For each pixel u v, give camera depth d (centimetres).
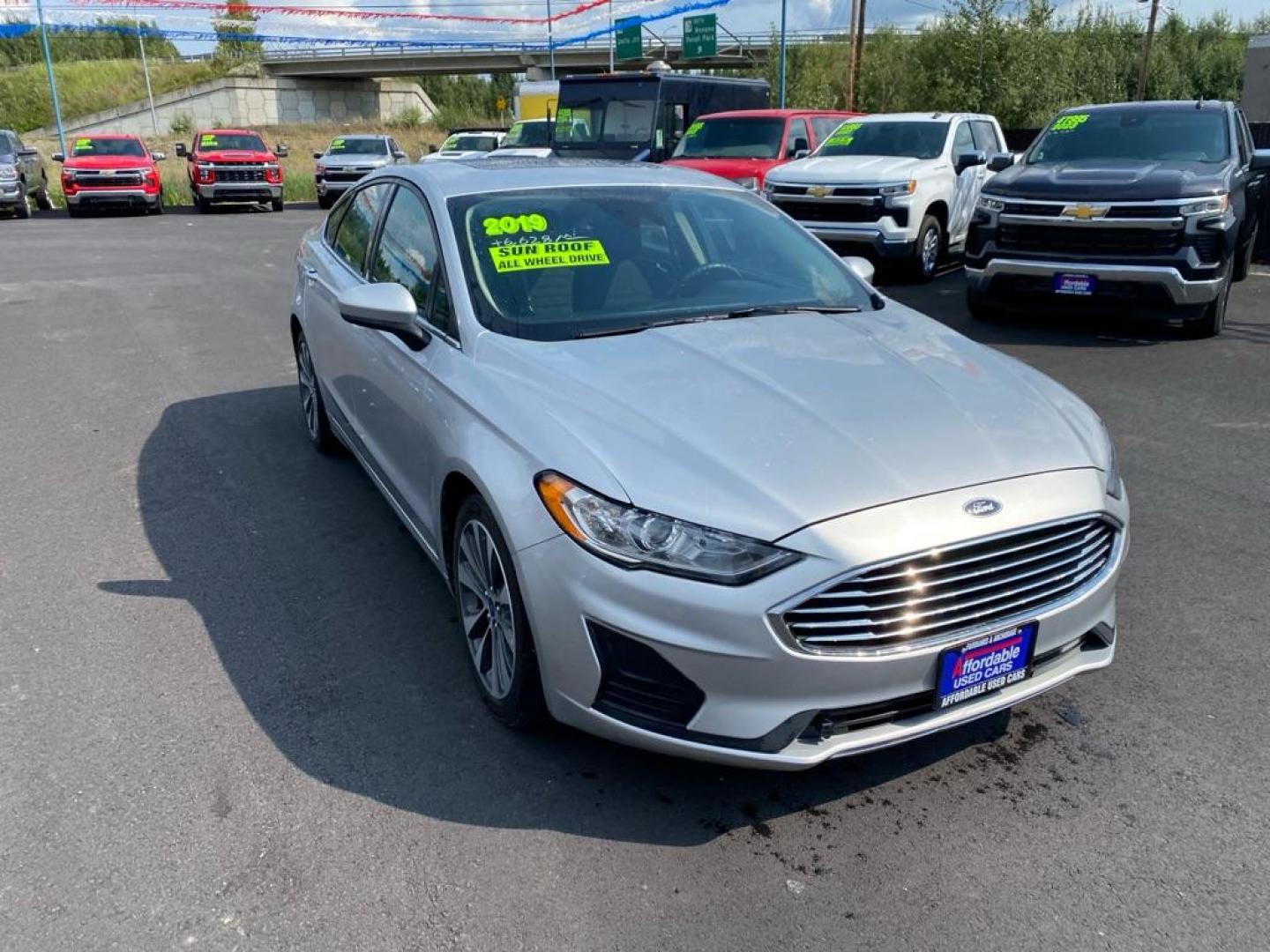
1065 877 266
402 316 361
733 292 399
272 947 244
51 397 719
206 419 664
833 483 268
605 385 312
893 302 426
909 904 257
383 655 373
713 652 259
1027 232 870
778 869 269
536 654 292
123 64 7325
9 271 1343
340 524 490
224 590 424
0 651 376
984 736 326
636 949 244
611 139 1802
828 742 267
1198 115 955
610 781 304
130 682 355
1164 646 378
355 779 304
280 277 1298
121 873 267
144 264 1424
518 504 288
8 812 289
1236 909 254
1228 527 483
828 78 3934
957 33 3303
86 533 481
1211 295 815
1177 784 302
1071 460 295
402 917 253
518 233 394
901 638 264
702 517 261
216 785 301
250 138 2597
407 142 6706
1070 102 3416
